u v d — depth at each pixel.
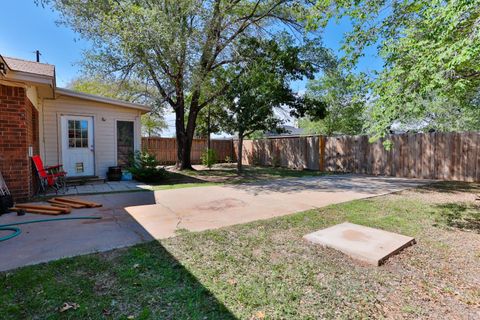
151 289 2.19
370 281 2.36
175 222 4.04
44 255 2.79
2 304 1.95
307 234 3.45
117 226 3.80
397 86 3.59
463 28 3.06
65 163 8.09
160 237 3.36
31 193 5.68
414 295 2.15
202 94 11.27
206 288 2.21
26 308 1.91
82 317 1.83
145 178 8.51
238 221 4.11
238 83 10.26
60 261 2.62
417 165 9.05
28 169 5.31
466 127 11.88
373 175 10.00
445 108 11.54
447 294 2.17
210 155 13.38
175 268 2.54
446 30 3.06
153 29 7.14
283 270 2.54
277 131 11.25
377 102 3.93
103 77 9.48
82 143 8.36
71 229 3.65
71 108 8.12
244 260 2.74
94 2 7.66
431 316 1.90
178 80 8.96
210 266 2.60
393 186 7.38
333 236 3.32
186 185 7.68
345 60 5.32
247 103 10.02
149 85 10.67
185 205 5.16
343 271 2.53
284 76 10.55
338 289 2.23
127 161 9.25
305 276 2.43
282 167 13.78
